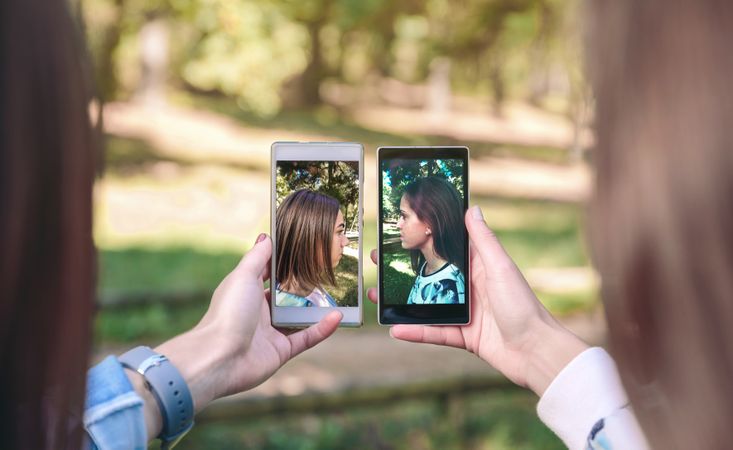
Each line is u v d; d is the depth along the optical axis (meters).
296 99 23.55
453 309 1.91
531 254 12.02
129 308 8.20
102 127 0.78
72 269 0.73
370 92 26.44
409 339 1.92
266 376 1.71
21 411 0.74
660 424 0.69
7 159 0.69
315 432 5.57
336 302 1.99
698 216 0.64
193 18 16.78
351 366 6.38
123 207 13.47
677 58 0.65
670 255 0.65
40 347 0.73
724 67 0.64
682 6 0.65
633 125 0.67
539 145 23.45
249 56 17.66
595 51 0.70
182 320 8.14
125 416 1.18
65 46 0.71
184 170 15.98
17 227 0.69
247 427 5.52
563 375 1.39
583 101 0.74
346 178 2.04
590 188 0.71
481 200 16.75
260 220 13.64
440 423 5.91
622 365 0.70
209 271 10.11
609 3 0.69
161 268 10.09
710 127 0.64
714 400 0.64
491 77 20.78
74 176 0.72
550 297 9.17
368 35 21.38
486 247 1.79
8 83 0.69
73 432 0.78
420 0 18.61
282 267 1.99
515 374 1.72
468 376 6.09
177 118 19.27
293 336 1.82
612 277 0.69
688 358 0.64
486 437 5.89
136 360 1.41
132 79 19.28
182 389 1.41
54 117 0.70
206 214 13.69
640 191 0.66
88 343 0.76
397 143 21.23
